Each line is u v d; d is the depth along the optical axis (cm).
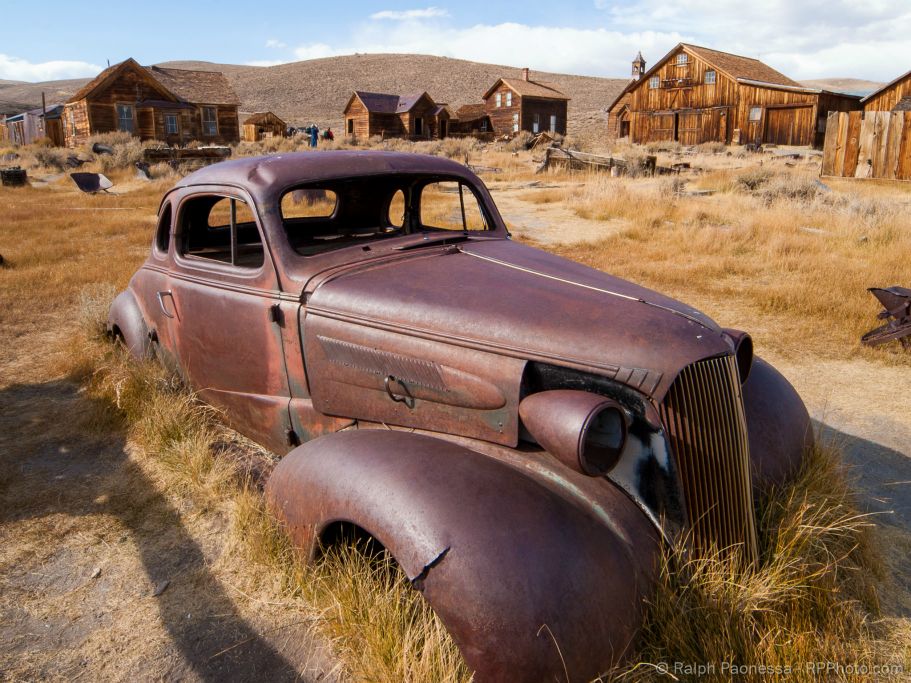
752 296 797
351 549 262
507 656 196
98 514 350
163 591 292
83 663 253
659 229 1274
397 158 380
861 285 801
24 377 549
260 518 311
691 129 4369
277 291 327
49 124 5053
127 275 898
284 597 284
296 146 4300
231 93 4772
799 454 323
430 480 227
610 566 220
